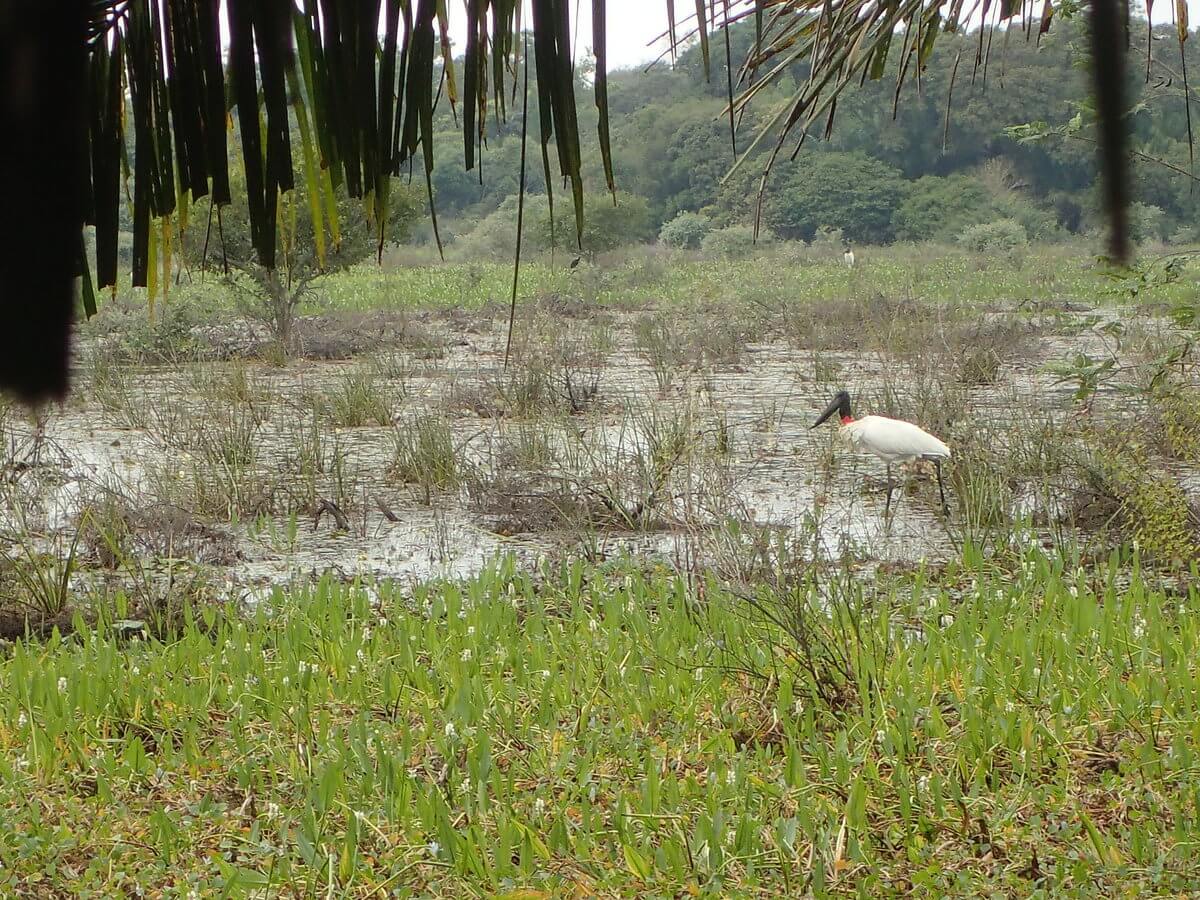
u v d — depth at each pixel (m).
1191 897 5.19
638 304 39.22
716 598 8.96
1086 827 5.65
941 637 8.20
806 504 12.87
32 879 5.55
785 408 18.58
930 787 6.18
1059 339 25.83
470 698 7.41
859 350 25.67
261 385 21.67
